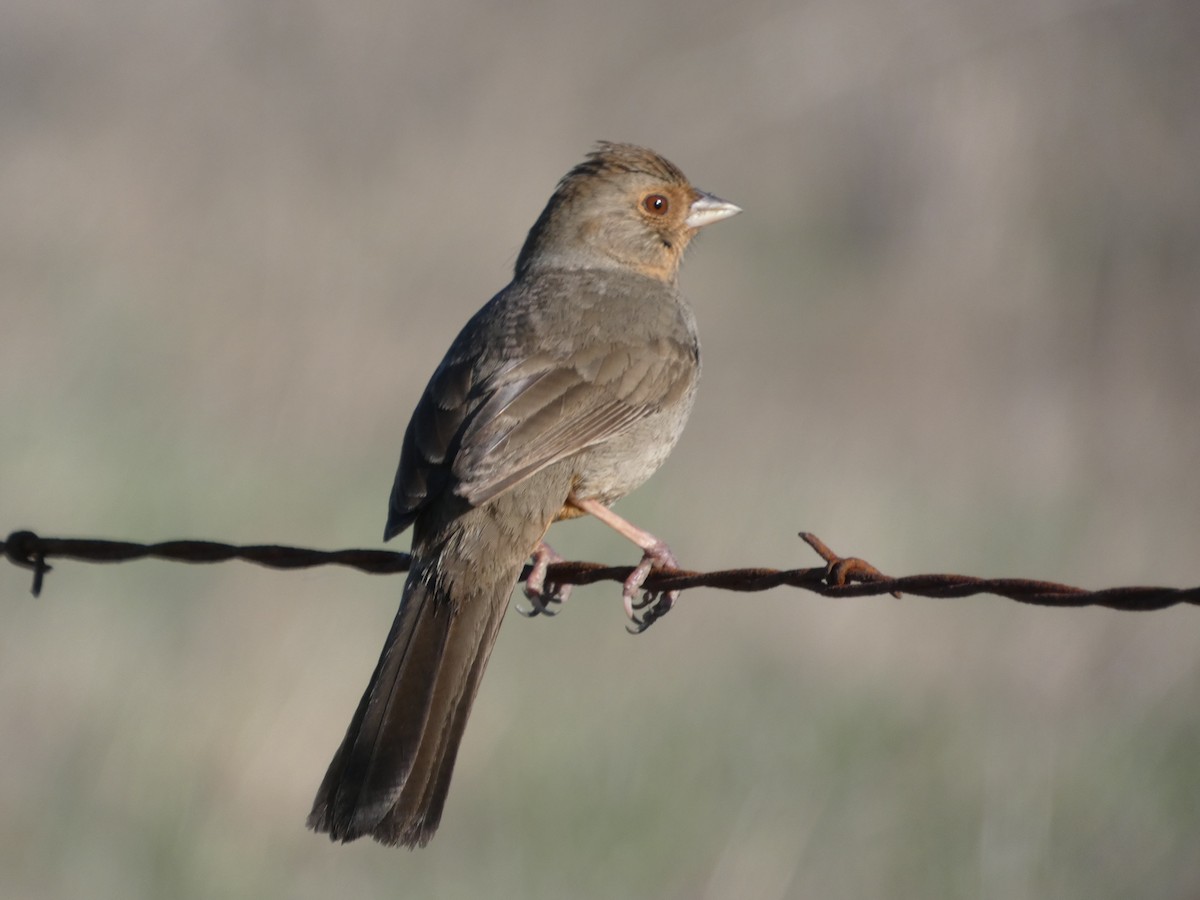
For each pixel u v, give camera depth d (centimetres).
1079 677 1194
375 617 1212
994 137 2264
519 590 1230
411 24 2602
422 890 1027
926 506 1443
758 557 1323
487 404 753
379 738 650
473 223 2155
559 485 756
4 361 1622
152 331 1714
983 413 1772
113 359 1634
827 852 1041
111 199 2112
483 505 729
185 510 1334
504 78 2589
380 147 2397
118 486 1363
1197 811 1065
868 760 1108
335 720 1123
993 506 1457
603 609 1247
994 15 2327
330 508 1355
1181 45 2305
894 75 2367
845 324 2053
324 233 2070
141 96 2506
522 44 2652
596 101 2581
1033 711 1160
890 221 2334
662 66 2622
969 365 1930
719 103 2570
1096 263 2186
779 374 1855
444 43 2605
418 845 631
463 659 686
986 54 2312
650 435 802
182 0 2659
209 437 1483
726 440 1597
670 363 816
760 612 1265
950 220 2261
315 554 742
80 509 1323
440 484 729
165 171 2244
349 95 2511
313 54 2566
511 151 2423
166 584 1250
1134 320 2084
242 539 1296
